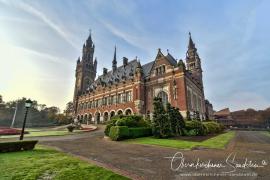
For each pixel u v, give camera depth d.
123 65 63.16
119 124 23.08
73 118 74.38
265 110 95.94
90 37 89.94
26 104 17.03
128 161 9.91
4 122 89.69
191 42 64.56
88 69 84.38
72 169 7.73
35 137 24.61
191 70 60.66
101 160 10.16
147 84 46.25
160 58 45.16
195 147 14.75
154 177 7.09
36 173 7.06
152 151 13.30
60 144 17.45
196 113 40.44
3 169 7.55
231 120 88.31
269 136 30.00
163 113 24.94
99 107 59.62
